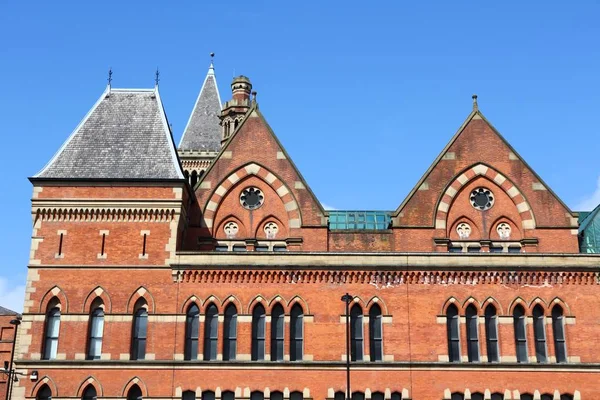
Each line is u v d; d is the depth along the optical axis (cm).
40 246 4625
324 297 4616
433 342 4550
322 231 4894
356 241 4884
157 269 4600
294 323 4600
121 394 4381
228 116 7931
